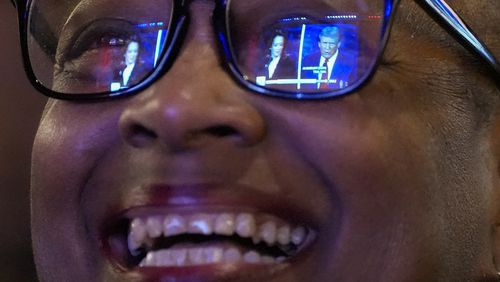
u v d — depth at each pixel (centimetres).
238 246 176
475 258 196
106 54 185
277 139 170
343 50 168
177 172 169
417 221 174
